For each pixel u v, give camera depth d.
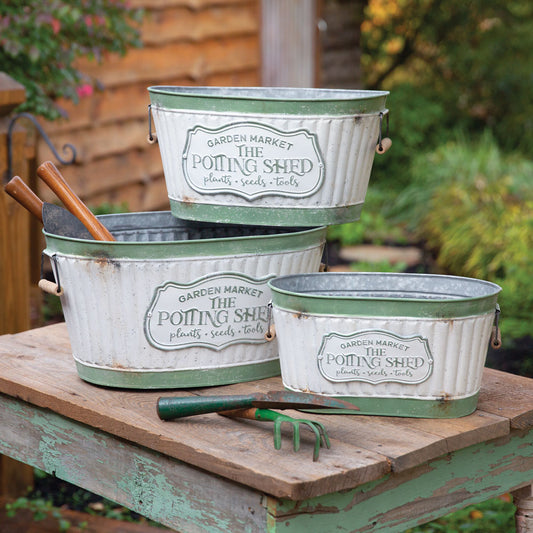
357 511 1.72
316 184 2.03
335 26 10.26
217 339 2.03
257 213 2.05
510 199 7.37
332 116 1.99
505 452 1.98
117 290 1.95
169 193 2.15
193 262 1.95
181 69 7.34
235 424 1.84
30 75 4.70
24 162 3.26
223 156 2.03
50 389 2.04
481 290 1.95
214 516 1.75
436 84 11.40
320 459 1.66
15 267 3.23
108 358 2.02
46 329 2.53
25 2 4.54
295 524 1.64
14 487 3.48
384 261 6.79
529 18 11.27
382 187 9.49
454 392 1.86
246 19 8.09
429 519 1.85
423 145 10.45
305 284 2.00
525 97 11.14
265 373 2.12
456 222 7.15
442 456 1.84
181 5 7.23
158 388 2.03
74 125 6.35
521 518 2.13
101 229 2.10
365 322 1.80
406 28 11.28
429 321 1.79
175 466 1.82
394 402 1.86
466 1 11.12
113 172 6.81
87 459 2.02
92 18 4.92
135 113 6.95
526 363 4.89
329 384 1.85
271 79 8.91
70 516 3.28
